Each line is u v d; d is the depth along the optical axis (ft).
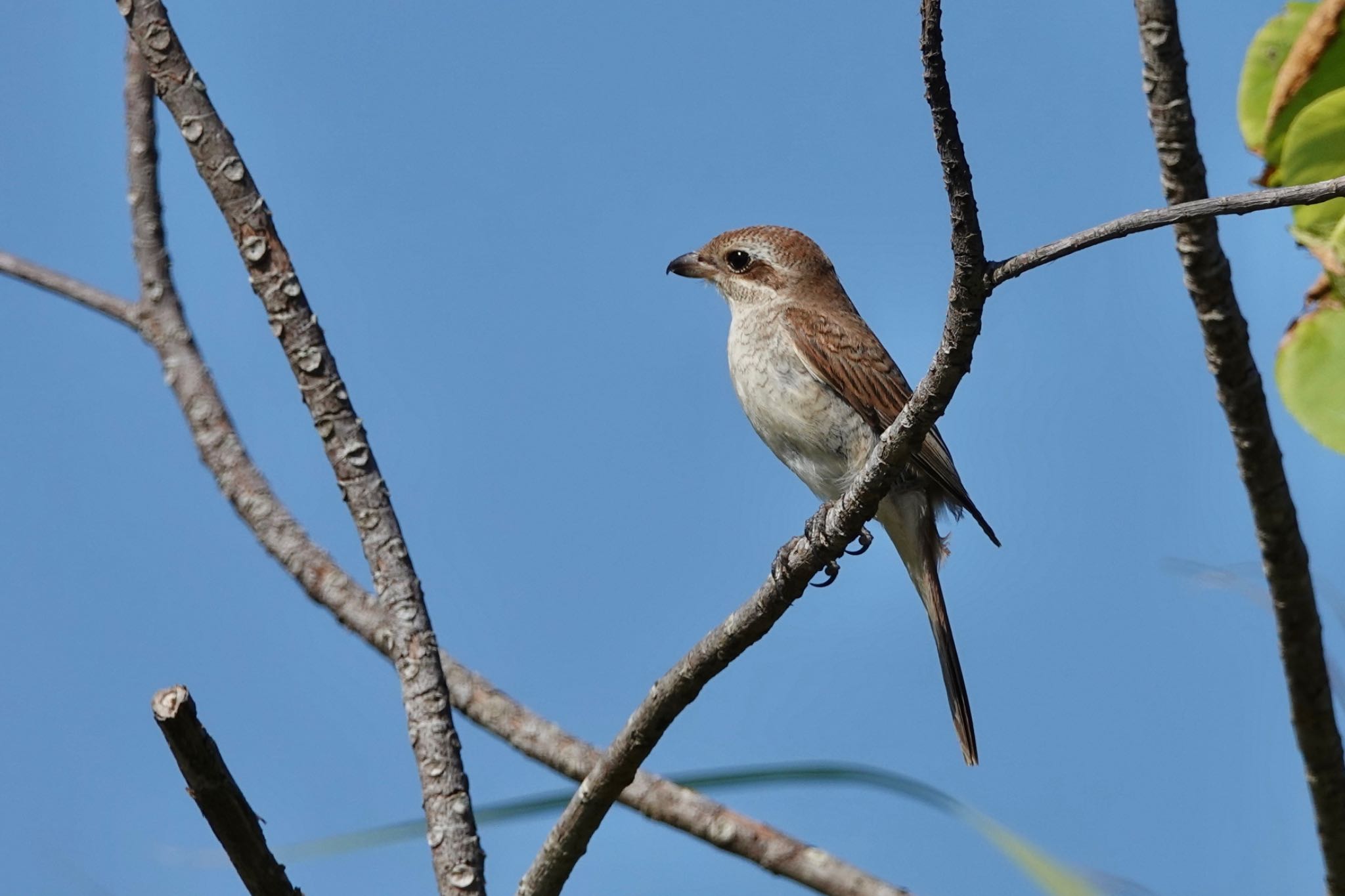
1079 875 20.35
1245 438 22.63
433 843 21.58
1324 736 23.99
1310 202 17.75
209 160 24.58
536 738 25.82
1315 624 23.65
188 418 26.43
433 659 22.67
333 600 24.98
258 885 16.66
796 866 24.48
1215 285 21.63
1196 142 20.98
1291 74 22.43
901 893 24.26
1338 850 24.45
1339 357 22.66
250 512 25.79
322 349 24.16
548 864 23.35
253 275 24.32
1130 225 18.60
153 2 24.97
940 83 18.19
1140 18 20.44
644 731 22.72
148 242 27.07
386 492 23.72
